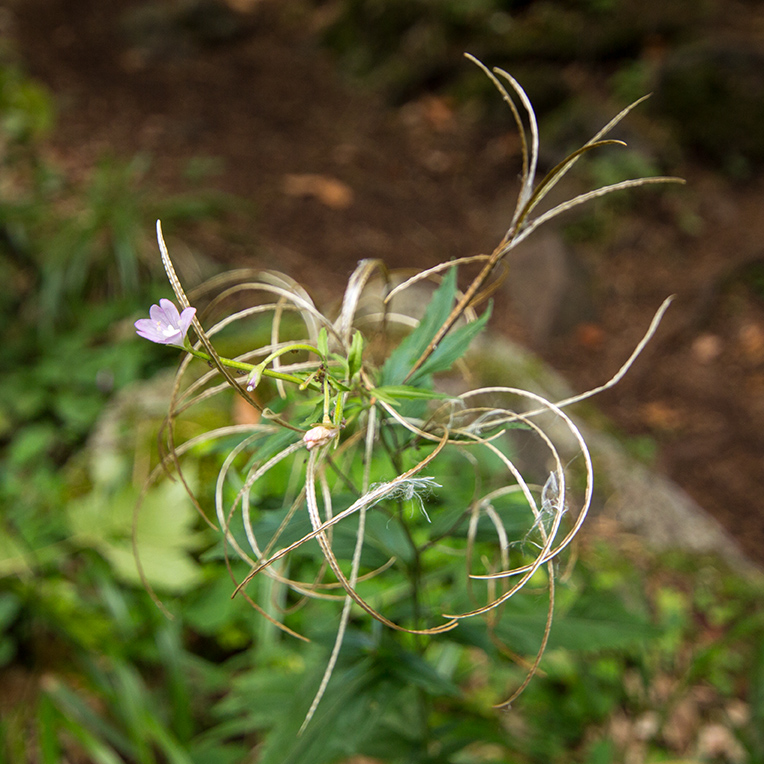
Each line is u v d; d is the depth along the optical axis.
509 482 2.18
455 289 1.14
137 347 3.72
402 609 1.32
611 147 5.69
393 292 1.22
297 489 1.48
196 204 4.68
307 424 0.97
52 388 3.62
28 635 2.31
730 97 5.70
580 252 5.35
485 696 2.14
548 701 2.12
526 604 1.32
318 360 1.16
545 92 6.22
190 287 4.23
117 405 3.04
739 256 5.18
